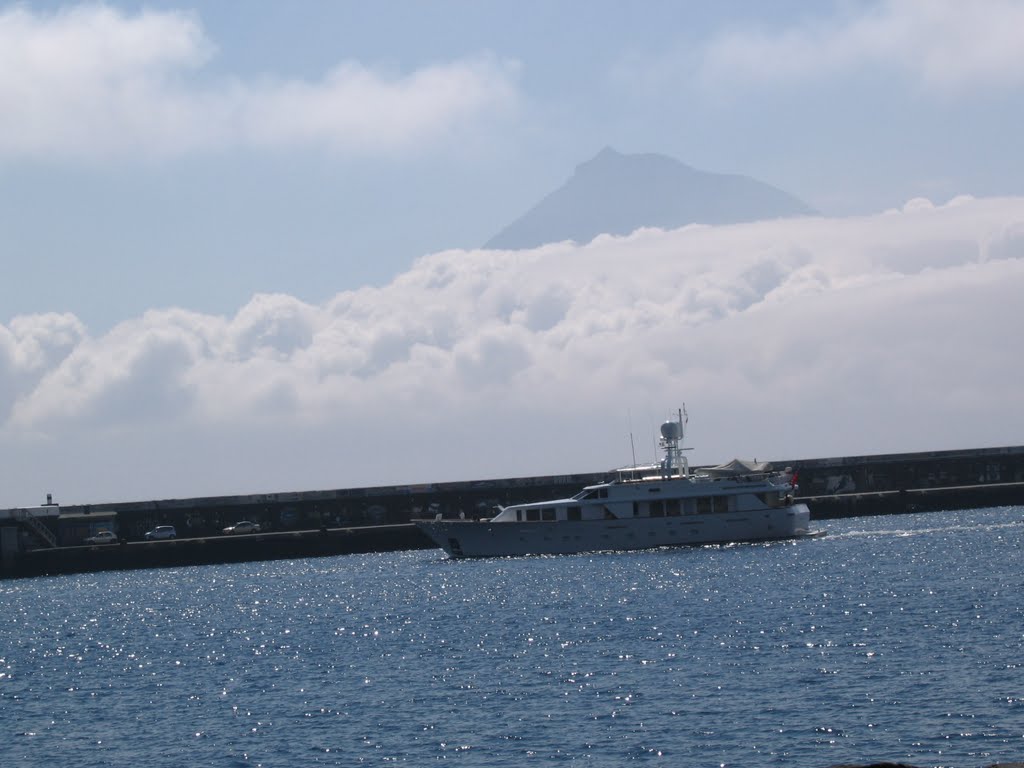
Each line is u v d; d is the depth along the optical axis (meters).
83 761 55.56
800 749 50.62
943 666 63.56
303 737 57.03
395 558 153.50
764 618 83.81
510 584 113.75
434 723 57.88
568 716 57.72
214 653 84.88
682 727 54.66
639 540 129.50
